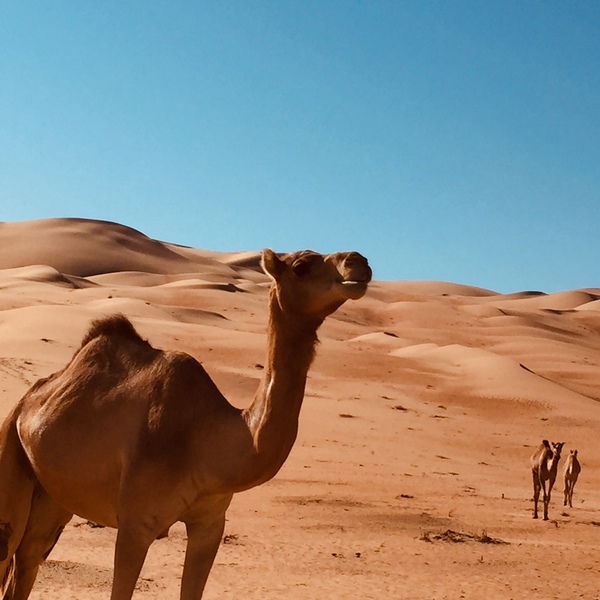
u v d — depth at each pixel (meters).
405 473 32.62
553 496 31.31
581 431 51.50
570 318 164.62
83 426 7.80
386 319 134.75
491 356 70.88
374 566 15.92
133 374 7.88
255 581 13.94
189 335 66.94
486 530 21.70
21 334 55.72
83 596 11.80
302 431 40.19
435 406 53.75
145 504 7.36
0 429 8.66
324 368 62.62
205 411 7.49
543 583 15.27
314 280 7.10
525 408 56.31
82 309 66.69
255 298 133.00
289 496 24.95
